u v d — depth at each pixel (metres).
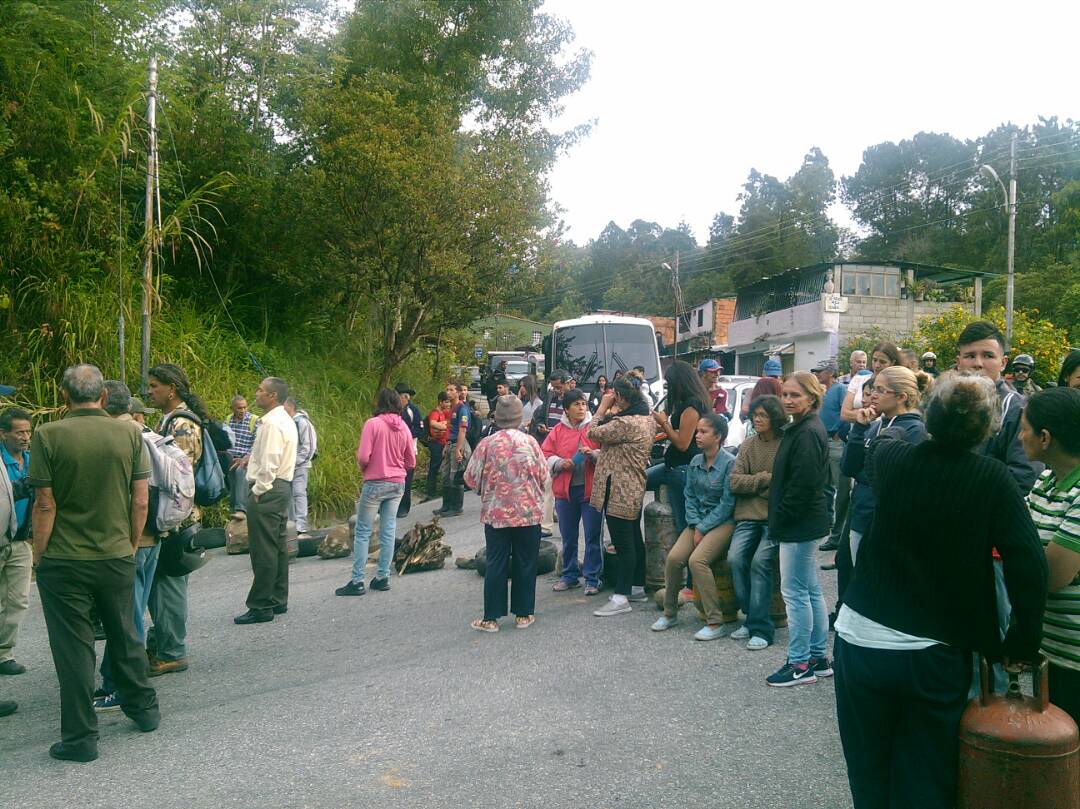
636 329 19.11
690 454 6.99
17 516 5.82
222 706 5.13
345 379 18.12
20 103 12.55
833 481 8.36
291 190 17.08
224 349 14.75
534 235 18.16
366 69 21.00
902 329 32.84
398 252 17.25
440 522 11.65
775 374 10.77
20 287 11.81
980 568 2.62
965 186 72.38
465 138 18.91
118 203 13.28
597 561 7.39
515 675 5.43
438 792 3.88
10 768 4.31
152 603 5.78
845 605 2.89
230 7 18.19
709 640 5.96
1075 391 2.90
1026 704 2.55
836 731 4.39
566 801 3.76
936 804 2.57
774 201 83.31
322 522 11.77
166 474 5.23
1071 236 52.41
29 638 6.91
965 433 2.66
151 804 3.86
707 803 3.71
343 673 5.66
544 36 23.77
